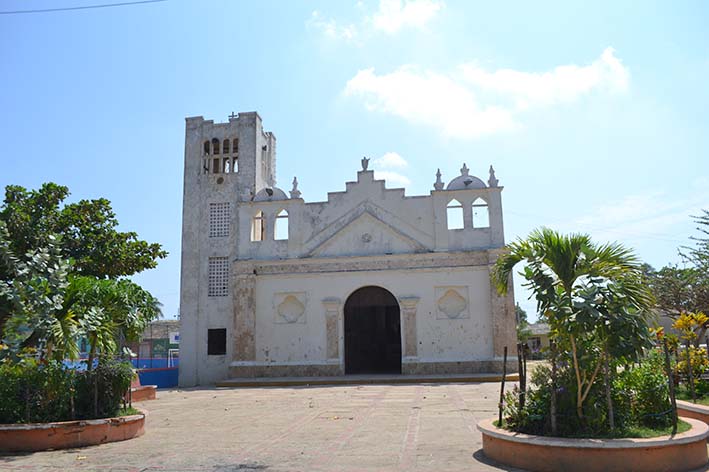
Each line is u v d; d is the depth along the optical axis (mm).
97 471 9062
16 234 22500
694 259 25016
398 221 29859
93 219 26062
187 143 33219
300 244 30375
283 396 21203
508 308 27719
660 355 13016
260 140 33656
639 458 8203
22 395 11625
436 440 11070
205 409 17609
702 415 11188
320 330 29109
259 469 8984
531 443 8625
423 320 28438
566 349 9773
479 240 29000
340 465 9133
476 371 27609
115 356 13883
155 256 27438
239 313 29656
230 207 32062
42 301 11883
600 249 9852
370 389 22938
